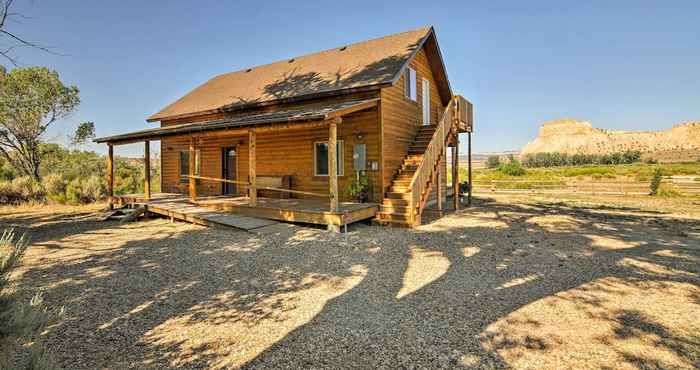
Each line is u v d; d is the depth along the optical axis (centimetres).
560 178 3291
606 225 1073
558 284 539
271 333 385
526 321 411
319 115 877
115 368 319
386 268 626
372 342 364
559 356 334
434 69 1595
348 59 1444
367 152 1174
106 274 596
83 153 2642
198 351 348
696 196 2064
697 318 417
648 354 338
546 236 900
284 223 1045
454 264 650
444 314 432
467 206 1616
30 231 1005
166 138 1309
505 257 696
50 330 393
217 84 1897
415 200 1046
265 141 1423
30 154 2216
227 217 1041
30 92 2084
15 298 227
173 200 1356
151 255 720
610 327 395
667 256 699
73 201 1680
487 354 339
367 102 1061
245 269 621
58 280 566
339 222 923
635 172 3644
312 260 677
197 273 599
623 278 565
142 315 434
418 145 1345
